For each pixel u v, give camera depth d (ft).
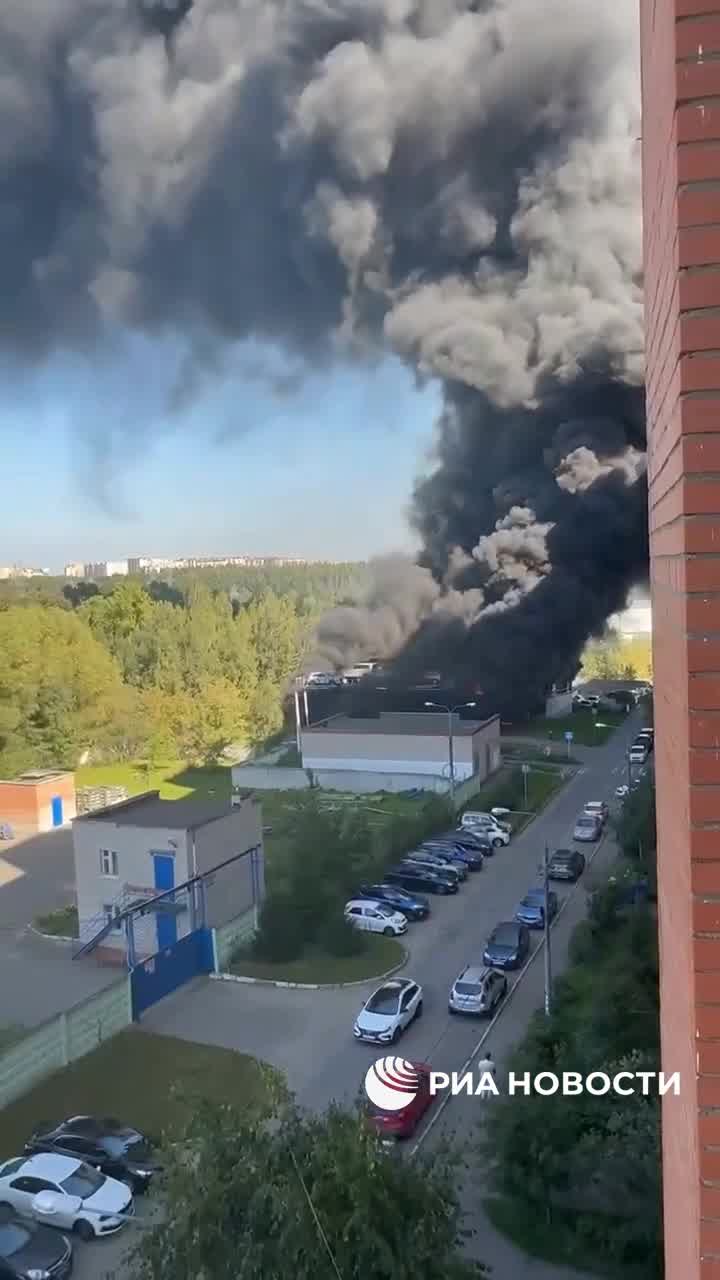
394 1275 24.29
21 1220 37.17
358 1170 25.54
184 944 62.64
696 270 6.48
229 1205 25.36
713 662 6.56
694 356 6.49
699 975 6.70
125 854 67.41
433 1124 44.39
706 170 6.47
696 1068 6.74
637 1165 32.83
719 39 6.48
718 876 6.64
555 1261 34.04
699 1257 6.75
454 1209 29.58
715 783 6.62
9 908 81.00
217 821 67.87
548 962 53.52
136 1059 52.42
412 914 73.46
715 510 6.50
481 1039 53.06
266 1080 32.24
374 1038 52.80
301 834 76.13
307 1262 24.11
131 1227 38.14
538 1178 34.76
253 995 60.54
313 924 67.87
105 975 65.82
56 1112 46.98
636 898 62.49
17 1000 61.72
